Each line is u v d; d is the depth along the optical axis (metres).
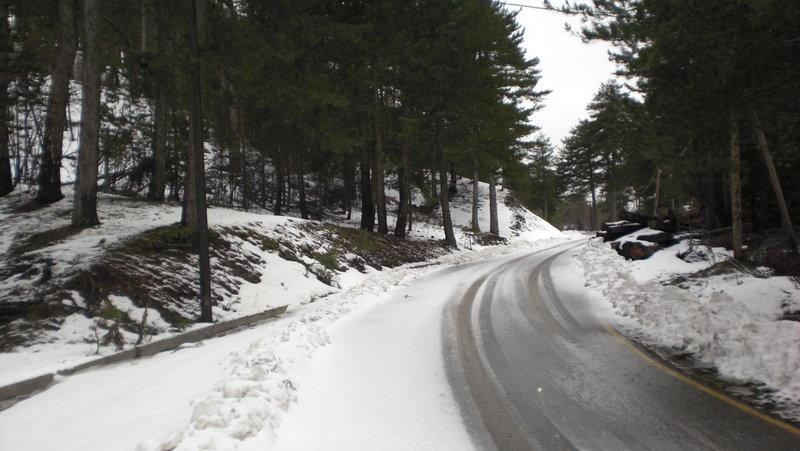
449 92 23.22
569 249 24.91
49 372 6.52
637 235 19.06
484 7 24.09
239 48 11.50
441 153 27.08
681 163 12.56
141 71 12.45
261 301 12.44
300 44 13.80
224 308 11.40
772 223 18.28
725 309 7.44
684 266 14.52
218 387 4.91
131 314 9.44
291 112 15.10
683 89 7.25
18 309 8.95
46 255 10.88
